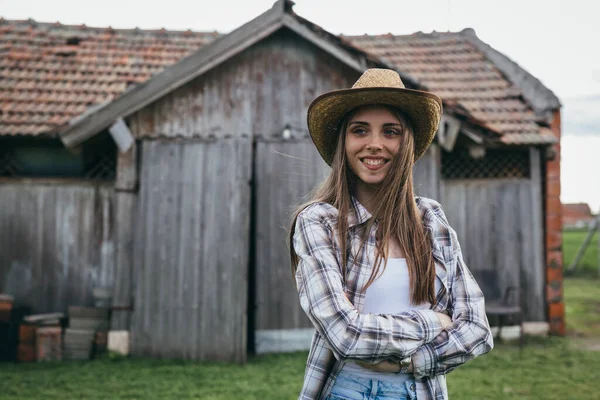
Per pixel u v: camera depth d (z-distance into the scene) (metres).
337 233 1.75
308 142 7.45
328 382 1.75
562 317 8.30
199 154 7.29
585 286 14.24
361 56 6.98
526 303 8.30
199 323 7.09
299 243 1.76
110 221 7.69
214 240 7.18
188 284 7.14
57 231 7.69
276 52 7.45
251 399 5.31
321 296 1.63
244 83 7.40
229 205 7.21
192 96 7.32
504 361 6.90
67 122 7.45
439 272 1.78
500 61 9.38
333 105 1.81
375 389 1.67
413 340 1.59
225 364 6.83
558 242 8.33
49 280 7.64
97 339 7.34
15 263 7.64
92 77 8.49
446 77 9.16
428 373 1.65
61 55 9.02
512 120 8.30
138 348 7.14
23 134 7.27
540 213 8.36
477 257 8.27
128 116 7.22
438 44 10.28
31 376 6.26
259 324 7.47
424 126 1.89
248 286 8.02
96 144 7.55
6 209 7.67
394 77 1.89
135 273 7.18
